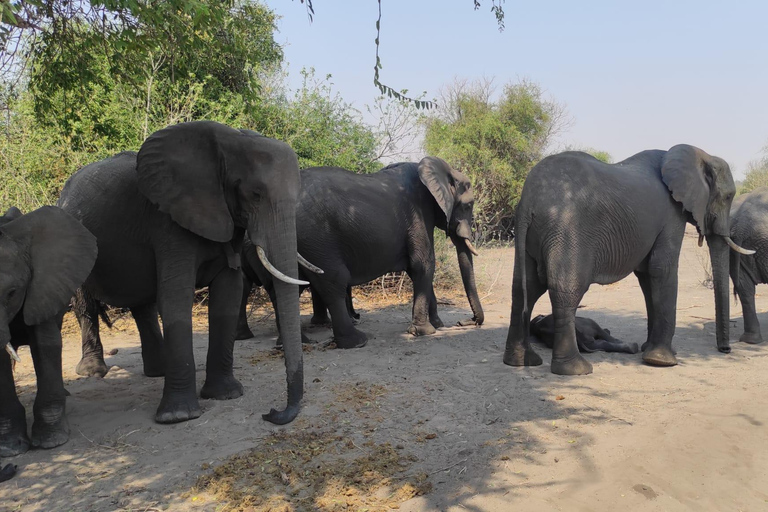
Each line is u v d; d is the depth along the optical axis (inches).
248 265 300.4
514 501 141.1
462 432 181.9
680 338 305.3
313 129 498.6
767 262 289.7
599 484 148.7
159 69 393.7
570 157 242.7
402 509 139.2
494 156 943.7
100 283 216.1
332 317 294.2
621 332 323.0
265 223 192.7
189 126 197.0
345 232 289.9
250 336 324.8
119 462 167.6
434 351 282.0
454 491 146.4
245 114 434.0
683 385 223.3
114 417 200.7
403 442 176.2
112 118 389.4
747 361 257.8
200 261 203.8
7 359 175.2
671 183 254.8
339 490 147.9
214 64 317.4
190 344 199.6
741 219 299.1
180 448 175.5
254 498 145.2
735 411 195.3
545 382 227.9
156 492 150.8
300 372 192.7
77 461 168.6
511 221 945.5
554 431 180.9
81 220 211.2
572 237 231.3
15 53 212.5
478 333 326.3
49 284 166.2
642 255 250.7
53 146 385.1
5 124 377.1
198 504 144.4
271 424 191.2
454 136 944.9
